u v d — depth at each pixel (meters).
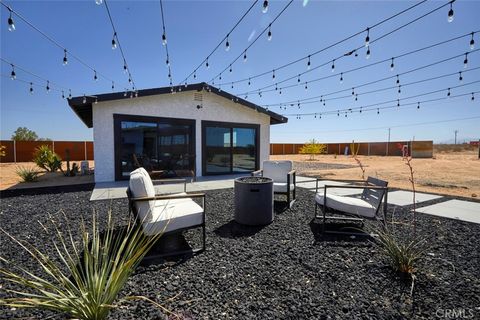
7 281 2.08
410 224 3.70
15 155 17.03
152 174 7.45
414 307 1.79
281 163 5.78
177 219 2.69
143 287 2.01
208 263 2.46
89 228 3.47
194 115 8.94
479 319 1.67
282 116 10.70
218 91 9.06
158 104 8.27
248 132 10.21
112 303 1.54
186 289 1.99
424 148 22.39
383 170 12.40
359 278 2.18
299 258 2.58
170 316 1.66
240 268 2.36
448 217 4.08
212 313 1.70
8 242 2.94
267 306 1.78
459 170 12.20
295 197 5.63
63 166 14.44
